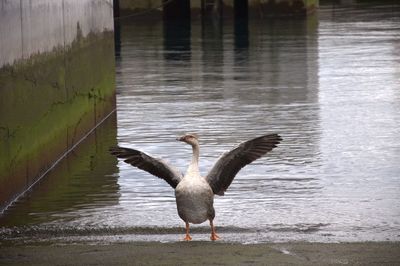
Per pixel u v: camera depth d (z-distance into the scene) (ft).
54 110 60.85
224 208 49.67
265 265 36.09
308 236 43.47
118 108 83.97
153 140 68.64
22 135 52.75
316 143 66.49
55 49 61.36
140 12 186.50
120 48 137.90
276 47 133.59
